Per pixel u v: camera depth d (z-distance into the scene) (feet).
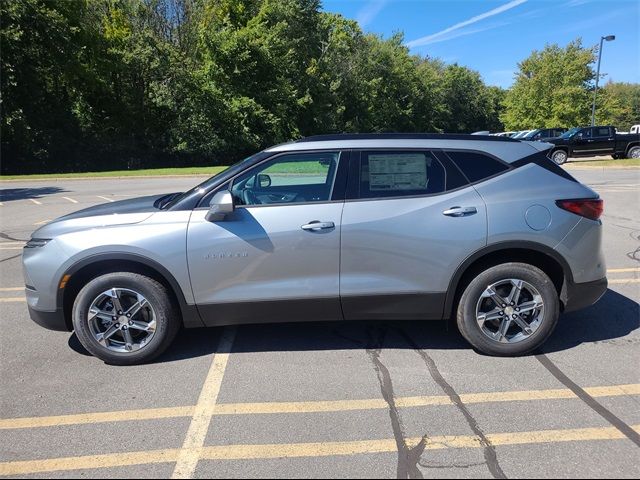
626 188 48.60
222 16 118.73
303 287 12.87
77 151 108.78
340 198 12.98
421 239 12.76
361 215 12.77
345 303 13.02
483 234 12.71
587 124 153.07
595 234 13.25
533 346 13.21
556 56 153.79
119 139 114.62
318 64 132.36
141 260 12.62
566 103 150.10
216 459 9.36
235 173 13.20
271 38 113.80
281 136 117.91
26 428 10.46
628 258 23.30
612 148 83.76
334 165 13.29
